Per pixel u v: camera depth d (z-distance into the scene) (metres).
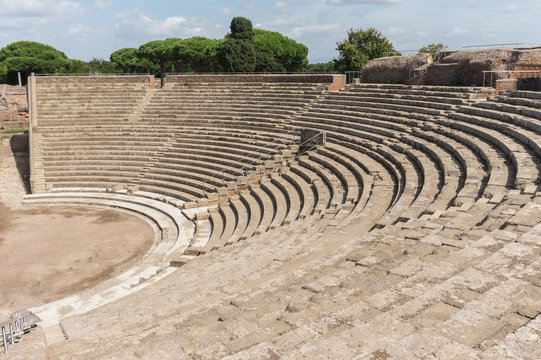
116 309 10.70
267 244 15.39
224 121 37.38
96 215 28.23
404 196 16.02
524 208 10.14
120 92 43.41
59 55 83.75
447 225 10.25
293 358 5.00
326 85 36.47
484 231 9.34
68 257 21.53
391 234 10.92
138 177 33.53
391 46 51.16
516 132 18.06
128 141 37.25
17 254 21.86
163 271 18.20
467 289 6.41
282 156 28.77
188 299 10.23
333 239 13.23
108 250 22.42
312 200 21.23
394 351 4.91
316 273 9.16
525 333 5.03
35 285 18.42
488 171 16.05
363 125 28.05
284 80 40.12
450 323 5.44
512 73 26.56
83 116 40.56
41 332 7.27
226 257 15.16
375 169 21.34
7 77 75.06
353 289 7.20
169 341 6.30
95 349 6.94
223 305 8.56
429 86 29.61
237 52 59.47
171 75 45.03
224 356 5.47
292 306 6.86
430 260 8.02
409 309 5.98
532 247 7.70
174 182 31.89
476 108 23.16
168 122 39.44
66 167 35.06
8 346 6.82
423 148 21.47
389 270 7.73
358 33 52.00
